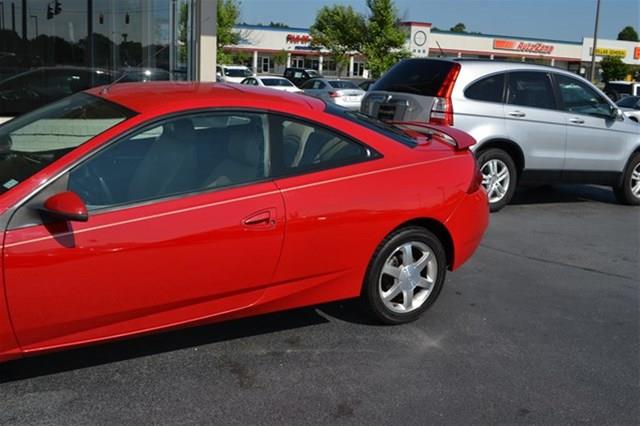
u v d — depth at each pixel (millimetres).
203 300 3396
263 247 3461
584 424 3207
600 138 8117
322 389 3418
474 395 3432
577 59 65250
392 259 4066
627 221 7750
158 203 3225
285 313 4383
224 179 3434
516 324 4391
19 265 2885
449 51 60500
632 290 5184
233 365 3635
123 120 3291
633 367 3836
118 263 3088
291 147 3676
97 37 9016
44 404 3162
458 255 4305
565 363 3848
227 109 3531
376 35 42469
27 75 8625
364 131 3965
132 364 3594
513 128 7492
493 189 7562
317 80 26219
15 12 8438
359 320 4324
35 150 3381
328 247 3699
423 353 3893
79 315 3072
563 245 6461
